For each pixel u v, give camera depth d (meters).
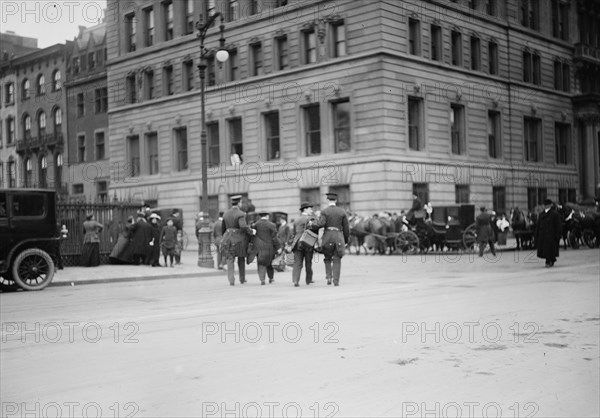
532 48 44.62
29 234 16.52
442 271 20.23
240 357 7.50
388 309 11.20
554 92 46.78
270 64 40.56
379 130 34.91
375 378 6.46
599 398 5.75
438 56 37.66
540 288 14.37
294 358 7.40
